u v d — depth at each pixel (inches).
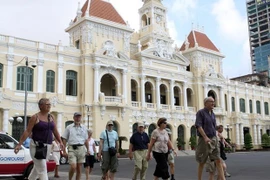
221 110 2568.9
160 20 2432.3
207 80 2529.5
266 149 2667.3
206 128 431.2
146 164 538.9
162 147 490.9
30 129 349.1
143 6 2461.9
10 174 614.5
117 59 1979.6
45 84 1765.5
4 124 1536.7
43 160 348.8
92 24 1948.8
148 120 2159.2
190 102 2539.4
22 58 1705.2
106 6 2094.0
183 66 2449.6
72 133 502.3
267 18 5999.0
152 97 2252.7
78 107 1857.8
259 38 6058.1
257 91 3147.1
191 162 1262.3
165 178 487.8
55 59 1824.6
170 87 2329.0
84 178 709.9
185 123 2367.1
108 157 553.3
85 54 1884.8
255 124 2960.1
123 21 2100.1
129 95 2033.7
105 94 2129.7
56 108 1724.9
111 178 560.1
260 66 5816.9
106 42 1987.0
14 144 633.6
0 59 1633.9
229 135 2728.8
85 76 1871.3
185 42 2650.1
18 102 1649.9
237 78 4013.3
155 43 2314.2
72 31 2042.3
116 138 567.8
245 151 2490.2
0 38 1652.3
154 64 2261.3
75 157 497.7
